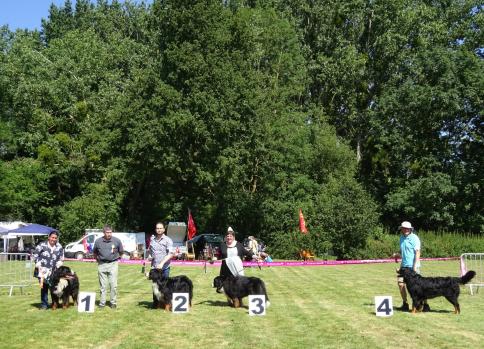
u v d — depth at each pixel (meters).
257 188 45.09
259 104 40.88
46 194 47.38
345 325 11.19
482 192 45.25
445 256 40.16
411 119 46.84
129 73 51.09
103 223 44.03
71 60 49.22
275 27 46.84
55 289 13.24
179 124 35.75
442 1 53.09
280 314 12.56
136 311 12.93
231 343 9.48
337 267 29.70
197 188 44.41
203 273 24.33
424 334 10.31
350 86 51.94
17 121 48.91
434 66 46.16
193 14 38.16
